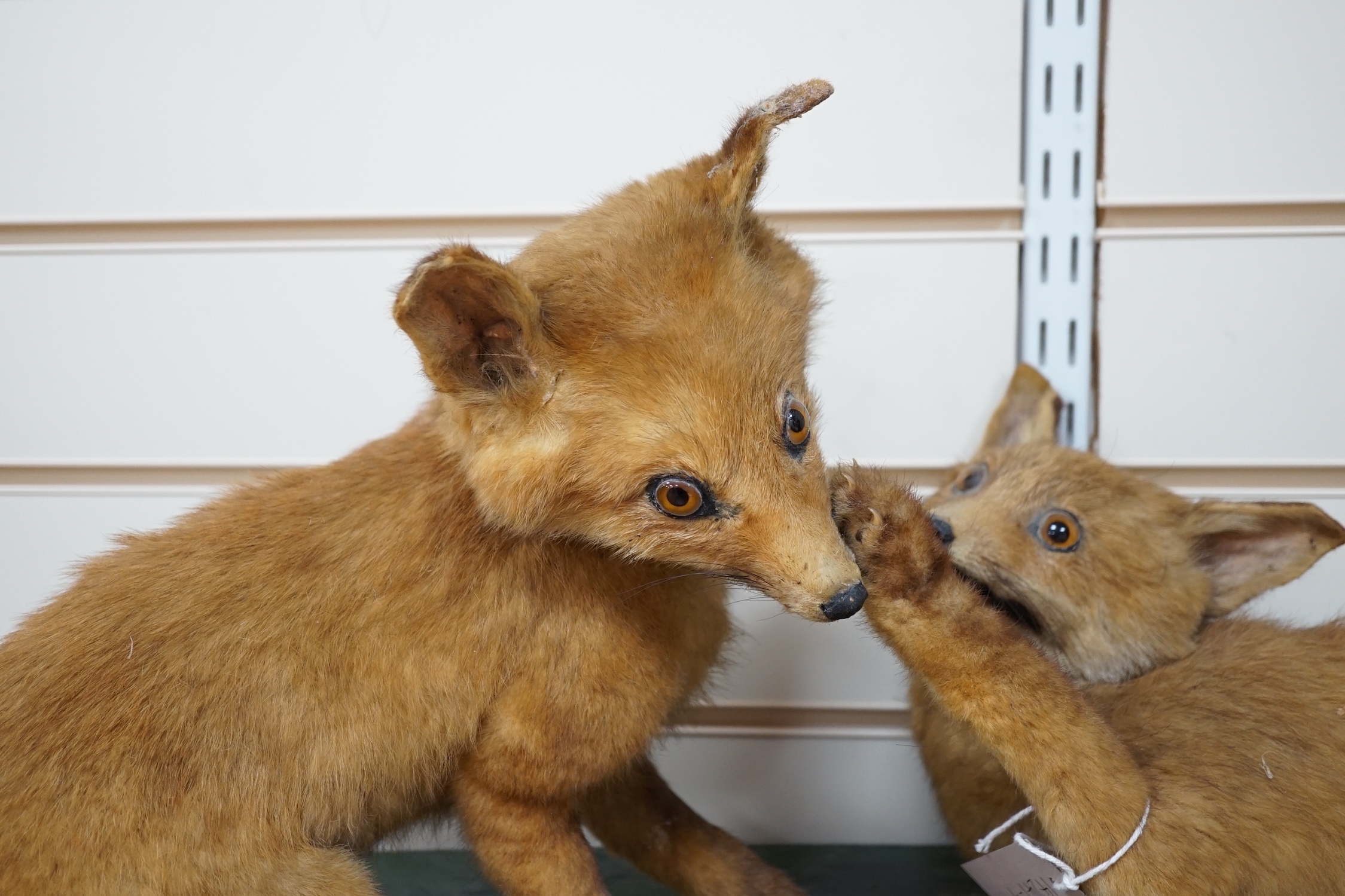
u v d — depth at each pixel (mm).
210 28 728
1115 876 593
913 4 717
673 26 724
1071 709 592
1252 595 662
